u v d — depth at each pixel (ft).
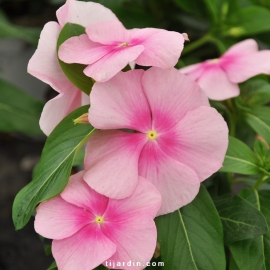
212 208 0.82
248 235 0.81
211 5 1.20
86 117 0.79
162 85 0.78
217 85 0.93
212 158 0.77
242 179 1.00
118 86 0.77
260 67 0.92
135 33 0.80
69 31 0.81
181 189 0.77
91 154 0.78
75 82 0.81
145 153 0.78
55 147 0.81
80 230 0.77
